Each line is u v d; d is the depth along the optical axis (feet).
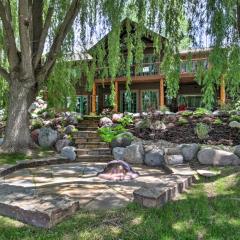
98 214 12.37
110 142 28.19
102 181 18.75
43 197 13.21
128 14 27.45
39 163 24.31
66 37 29.71
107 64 33.22
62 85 33.30
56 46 28.17
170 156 23.24
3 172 20.67
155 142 28.17
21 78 27.35
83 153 27.43
